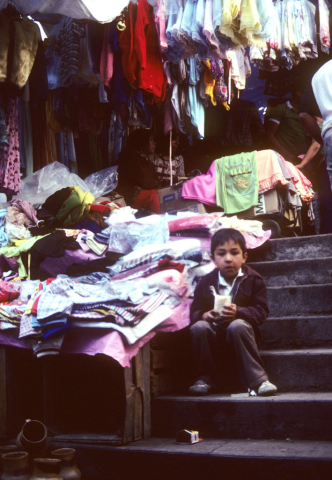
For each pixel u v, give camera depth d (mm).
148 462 2699
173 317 3176
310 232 6820
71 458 2762
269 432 2832
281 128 7219
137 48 4980
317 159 6664
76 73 5453
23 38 4488
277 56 6562
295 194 5605
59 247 4027
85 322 2924
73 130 5945
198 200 5445
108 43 5086
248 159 5340
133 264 3508
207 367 3143
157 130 6859
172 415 3057
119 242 4035
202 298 3295
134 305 2969
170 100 6066
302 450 2531
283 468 2406
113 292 3051
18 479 2703
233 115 7453
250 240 4379
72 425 3277
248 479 2469
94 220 4496
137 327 2953
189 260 3719
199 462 2578
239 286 3230
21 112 5469
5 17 4438
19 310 3070
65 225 4492
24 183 5234
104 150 6645
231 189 5359
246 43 4848
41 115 5668
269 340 3512
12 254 4176
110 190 5512
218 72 5930
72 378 3375
